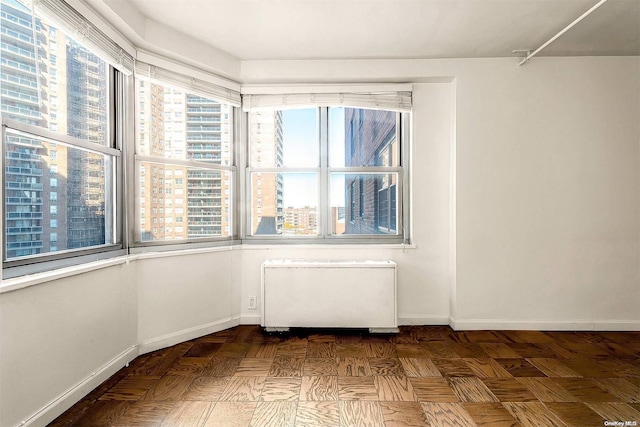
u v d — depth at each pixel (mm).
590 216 3451
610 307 3453
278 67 3482
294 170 3725
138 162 2896
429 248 3656
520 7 2609
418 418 2008
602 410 2084
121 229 2750
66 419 1978
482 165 3465
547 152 3453
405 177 3715
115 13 2350
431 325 3643
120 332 2613
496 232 3469
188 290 3191
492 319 3482
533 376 2516
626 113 3441
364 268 3363
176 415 2029
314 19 2758
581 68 3439
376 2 2531
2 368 1671
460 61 3457
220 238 3541
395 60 3469
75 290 2150
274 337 3303
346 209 3729
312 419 1998
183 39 2984
